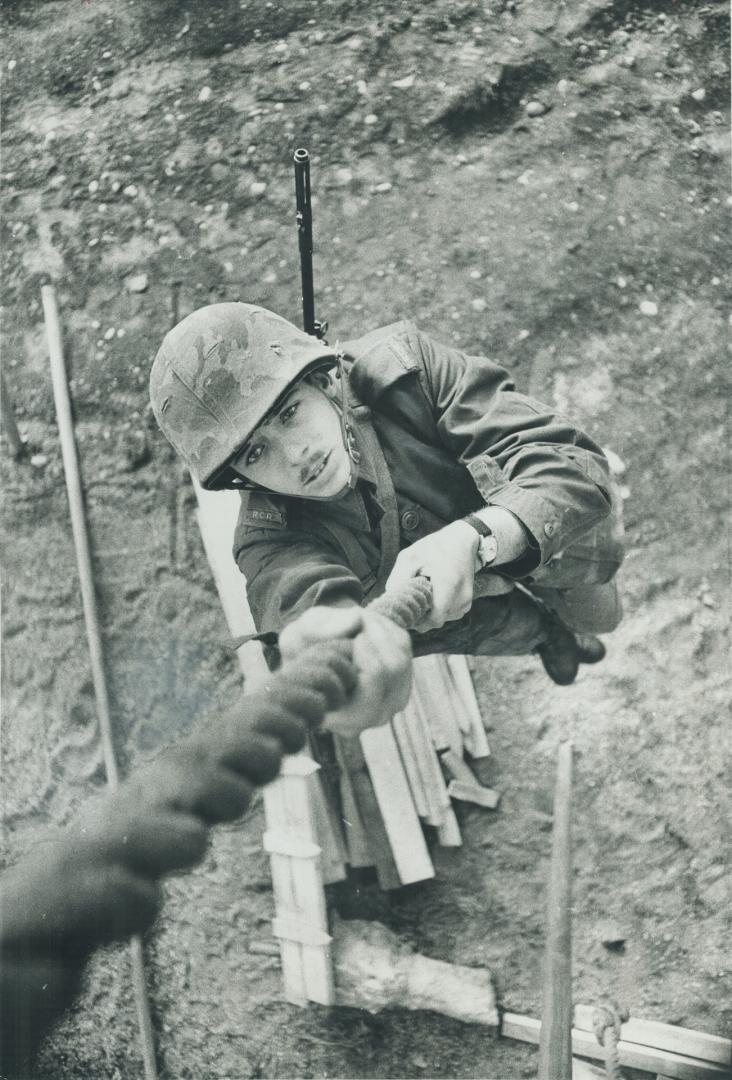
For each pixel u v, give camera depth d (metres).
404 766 3.55
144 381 4.03
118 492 3.97
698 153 4.15
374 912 3.56
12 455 4.14
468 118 4.23
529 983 3.42
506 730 3.62
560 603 2.62
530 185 4.09
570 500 2.04
